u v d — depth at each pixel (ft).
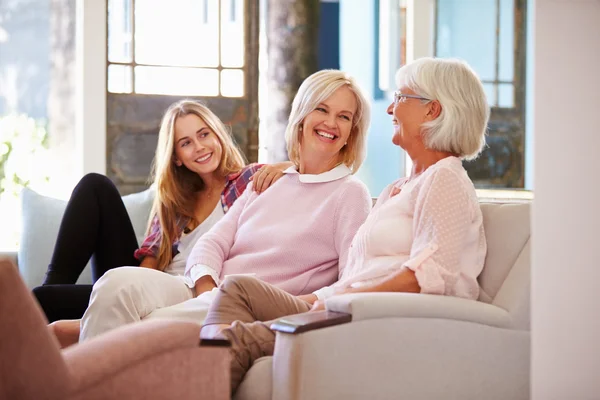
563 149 7.40
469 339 8.79
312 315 8.46
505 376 8.93
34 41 37.27
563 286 7.47
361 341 8.36
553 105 7.38
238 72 20.01
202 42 19.85
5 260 5.94
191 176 14.24
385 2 27.58
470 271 9.47
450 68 10.16
